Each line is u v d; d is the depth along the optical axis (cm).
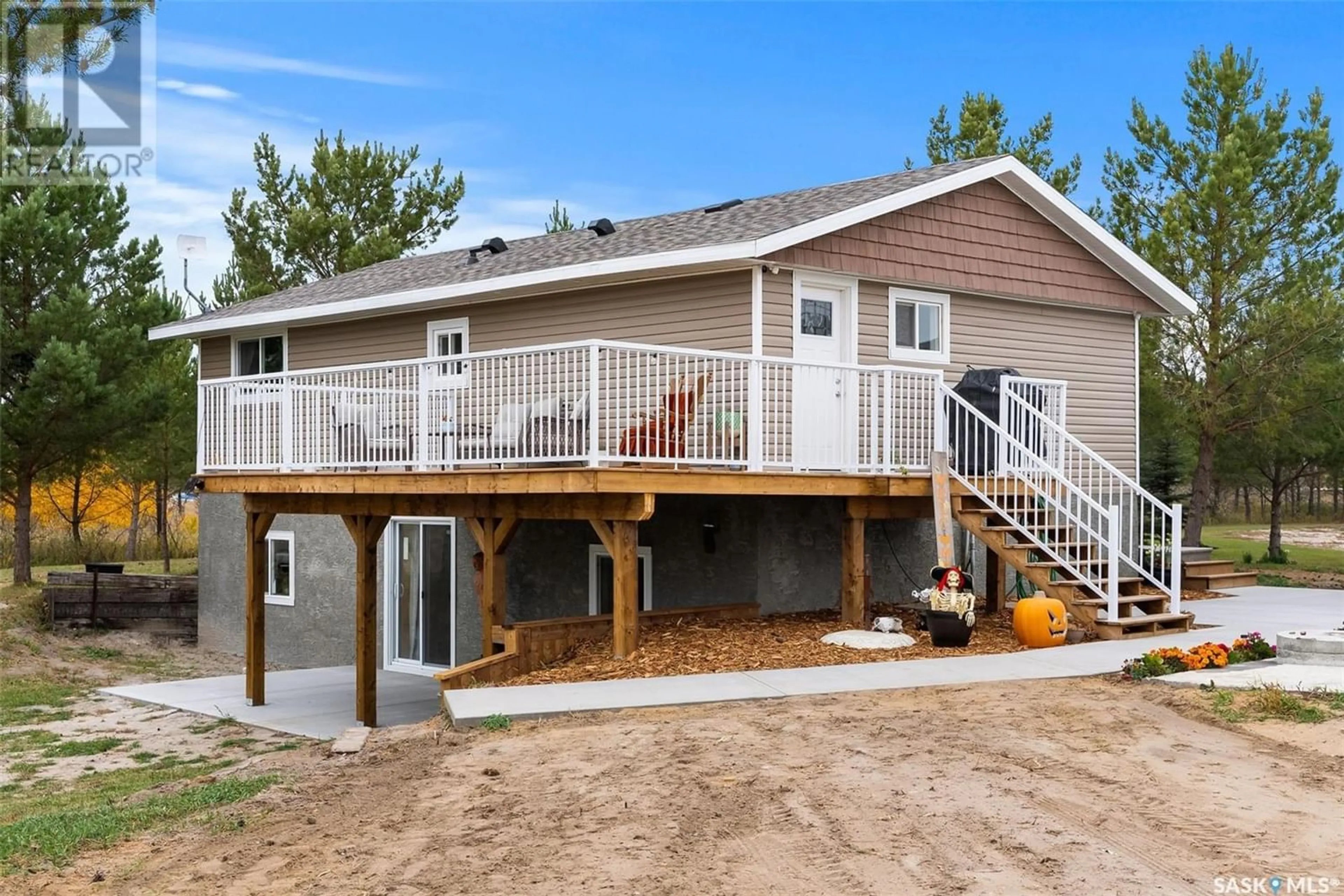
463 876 588
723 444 1232
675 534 1508
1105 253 1814
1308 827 624
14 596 2203
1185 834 615
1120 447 1881
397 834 660
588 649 1207
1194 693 936
